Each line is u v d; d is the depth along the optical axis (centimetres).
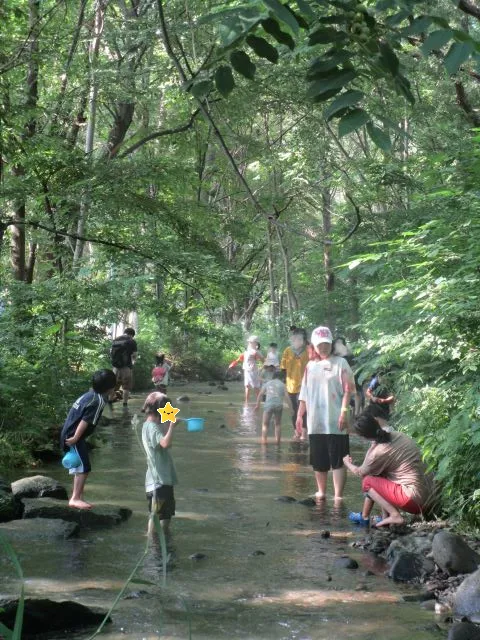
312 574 684
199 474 1138
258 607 598
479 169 906
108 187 1338
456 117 1605
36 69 1481
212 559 723
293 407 1575
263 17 295
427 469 820
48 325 1385
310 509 932
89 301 1324
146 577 664
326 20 314
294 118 2073
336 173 1788
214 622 564
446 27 299
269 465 1219
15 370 1314
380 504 841
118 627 550
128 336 2073
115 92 1673
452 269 910
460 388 873
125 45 1758
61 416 1341
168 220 1443
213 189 2772
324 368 979
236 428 1662
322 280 2680
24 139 1328
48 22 1511
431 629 554
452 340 840
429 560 688
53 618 542
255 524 855
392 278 1191
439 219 1009
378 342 912
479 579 598
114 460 1242
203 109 466
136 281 1297
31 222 1330
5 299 1330
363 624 564
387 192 1645
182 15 1519
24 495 910
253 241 2058
